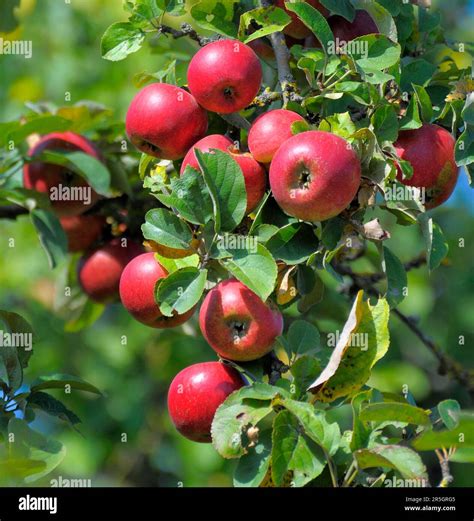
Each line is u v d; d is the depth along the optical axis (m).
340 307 4.94
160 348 6.57
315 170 2.97
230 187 3.04
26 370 6.40
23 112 6.77
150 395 6.66
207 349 6.55
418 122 3.26
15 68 7.04
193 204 3.05
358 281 4.63
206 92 3.23
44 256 6.83
